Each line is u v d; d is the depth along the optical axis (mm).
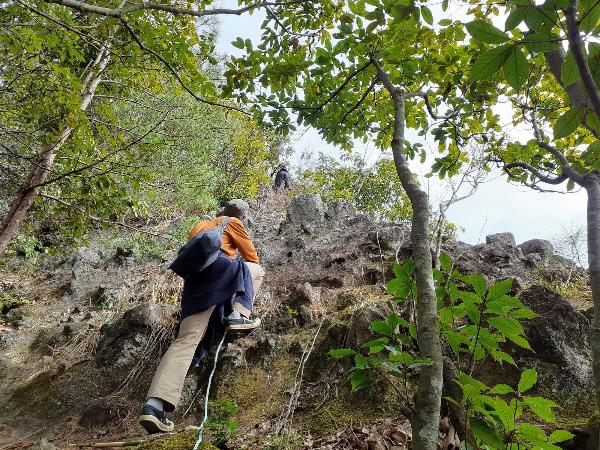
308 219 8242
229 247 3455
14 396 5285
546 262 5805
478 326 1907
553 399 3412
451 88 3301
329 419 3732
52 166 4762
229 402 3428
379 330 1939
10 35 3518
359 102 3396
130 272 7633
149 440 4031
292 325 5219
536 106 3086
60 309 7191
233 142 11367
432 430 1478
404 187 2014
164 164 5668
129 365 5227
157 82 5570
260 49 3342
